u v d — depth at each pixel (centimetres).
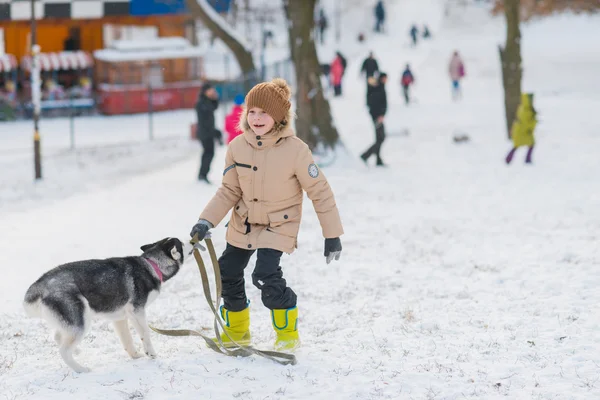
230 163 611
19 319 744
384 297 822
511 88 2456
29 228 1279
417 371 582
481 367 590
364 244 1101
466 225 1227
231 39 3075
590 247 1021
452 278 899
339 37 6334
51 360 611
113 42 3781
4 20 3600
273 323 630
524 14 5631
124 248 1109
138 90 3719
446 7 6694
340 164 1959
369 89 1925
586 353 612
